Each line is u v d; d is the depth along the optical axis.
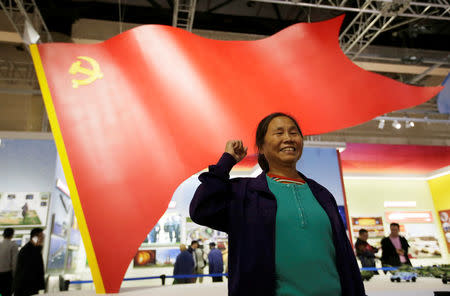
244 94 3.39
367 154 8.32
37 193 5.78
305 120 3.32
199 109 3.28
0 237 5.44
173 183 3.01
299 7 8.44
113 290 2.62
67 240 6.59
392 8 6.40
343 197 7.48
